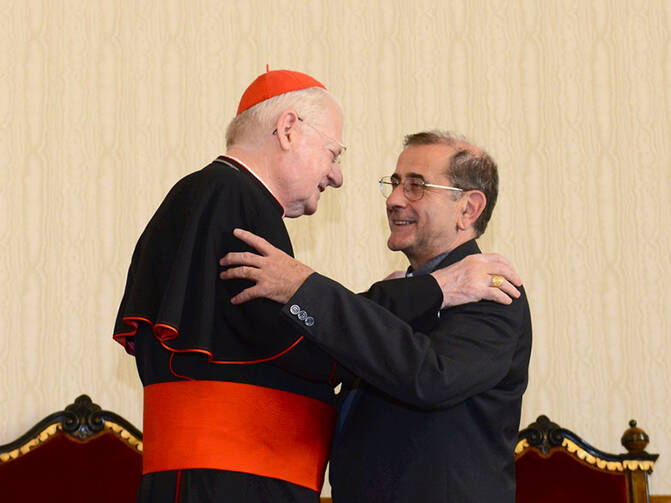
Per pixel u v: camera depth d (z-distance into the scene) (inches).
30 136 187.5
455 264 87.7
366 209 193.9
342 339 74.2
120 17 195.0
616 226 198.5
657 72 205.3
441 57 201.9
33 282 182.5
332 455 88.5
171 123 192.7
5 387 178.2
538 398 190.5
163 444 71.9
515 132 200.7
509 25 205.0
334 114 84.5
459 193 95.7
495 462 86.4
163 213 77.3
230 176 77.5
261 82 83.4
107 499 163.9
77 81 191.2
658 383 192.9
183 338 70.4
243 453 71.0
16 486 162.2
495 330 84.8
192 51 195.9
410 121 198.7
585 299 195.3
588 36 205.9
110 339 183.0
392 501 83.5
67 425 166.4
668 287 196.7
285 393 74.5
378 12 202.2
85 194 187.3
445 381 77.6
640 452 171.0
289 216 85.4
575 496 168.9
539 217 197.8
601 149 201.5
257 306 72.5
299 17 199.8
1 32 190.4
